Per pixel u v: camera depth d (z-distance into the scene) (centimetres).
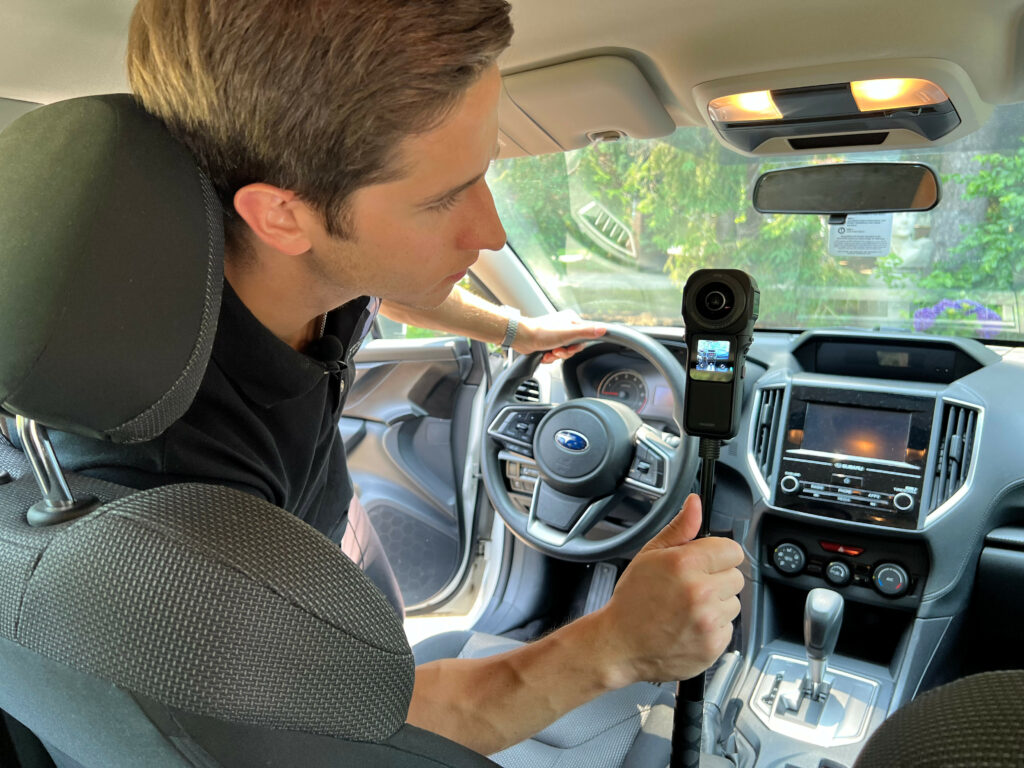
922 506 164
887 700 168
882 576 170
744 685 180
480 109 61
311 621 49
